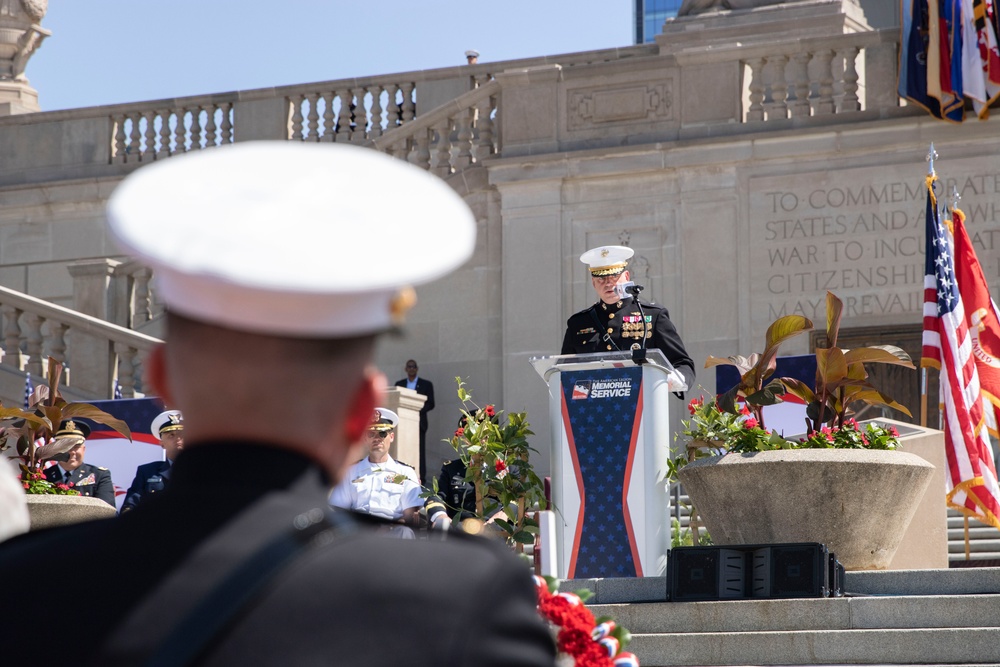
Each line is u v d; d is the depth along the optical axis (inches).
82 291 1710.1
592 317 823.1
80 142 2038.6
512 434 800.3
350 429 134.5
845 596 652.1
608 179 1620.3
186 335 129.1
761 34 1754.4
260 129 1961.1
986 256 1486.2
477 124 1713.8
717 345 1560.0
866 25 1772.9
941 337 1017.5
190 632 118.2
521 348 1616.6
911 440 921.5
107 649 118.2
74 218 2026.3
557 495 730.8
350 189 128.3
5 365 1487.5
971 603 615.2
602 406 726.5
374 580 121.1
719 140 1573.6
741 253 1568.7
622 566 711.1
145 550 124.7
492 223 1675.7
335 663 117.0
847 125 1540.4
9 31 2091.5
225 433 130.3
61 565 125.2
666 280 1589.6
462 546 127.4
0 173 2070.6
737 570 662.5
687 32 1801.2
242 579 120.8
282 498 128.3
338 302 128.2
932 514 894.4
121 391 1472.7
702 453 745.0
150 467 962.7
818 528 676.7
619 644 355.9
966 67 1487.5
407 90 1924.2
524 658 121.4
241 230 122.6
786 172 1567.4
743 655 625.3
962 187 1503.4
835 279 1541.6
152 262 121.3
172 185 125.9
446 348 1673.2
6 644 120.2
